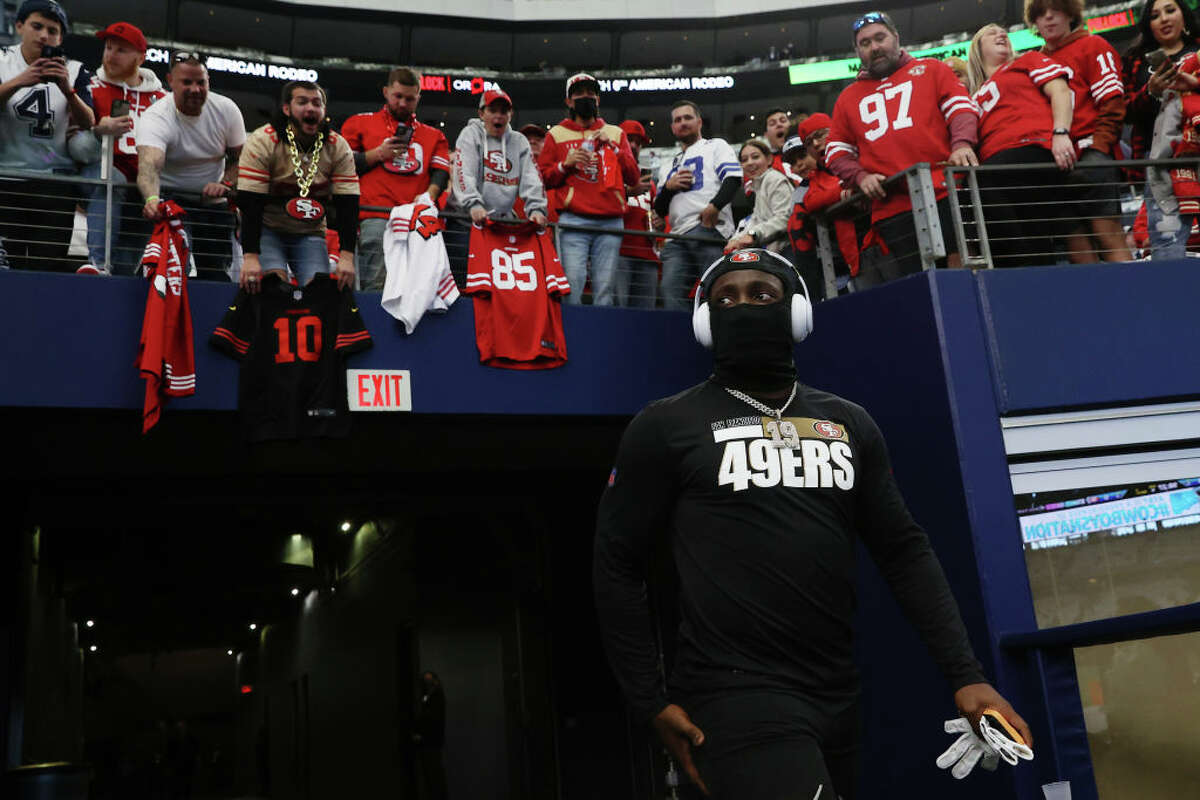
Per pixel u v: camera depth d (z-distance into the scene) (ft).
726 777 5.75
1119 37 67.92
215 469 22.58
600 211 20.42
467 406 18.45
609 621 6.36
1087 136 17.84
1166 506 16.94
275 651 64.80
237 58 69.31
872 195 17.65
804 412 6.61
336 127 73.05
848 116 18.33
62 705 35.76
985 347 16.90
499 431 20.59
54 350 16.60
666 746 6.17
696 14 73.51
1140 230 18.21
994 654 15.58
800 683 6.00
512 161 19.57
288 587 47.39
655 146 76.23
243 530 42.24
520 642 28.58
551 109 75.56
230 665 88.33
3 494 22.04
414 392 18.17
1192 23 17.81
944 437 16.61
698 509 6.31
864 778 17.02
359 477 24.35
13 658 21.54
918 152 17.58
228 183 18.16
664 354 20.02
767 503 6.19
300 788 54.54
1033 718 9.16
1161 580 16.66
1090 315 17.15
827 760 6.12
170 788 57.62
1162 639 12.80
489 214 19.26
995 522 16.17
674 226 21.24
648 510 6.46
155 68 67.87
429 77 73.00
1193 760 12.39
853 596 6.39
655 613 24.04
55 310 16.71
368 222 19.30
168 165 17.42
